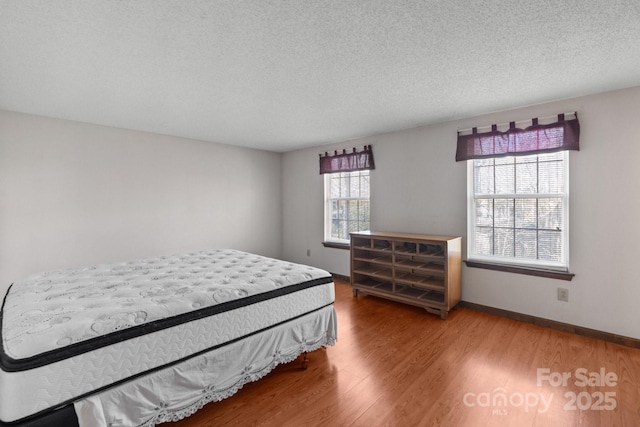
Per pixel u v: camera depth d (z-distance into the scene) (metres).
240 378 1.86
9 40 1.75
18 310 1.63
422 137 3.70
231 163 4.88
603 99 2.56
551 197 2.88
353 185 4.57
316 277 2.39
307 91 2.59
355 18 1.57
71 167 3.43
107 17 1.54
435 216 3.60
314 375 2.10
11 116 3.07
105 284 2.12
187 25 1.63
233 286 2.05
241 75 2.27
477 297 3.30
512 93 2.62
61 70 2.16
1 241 3.04
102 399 1.37
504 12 1.52
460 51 1.92
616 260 2.52
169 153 4.20
